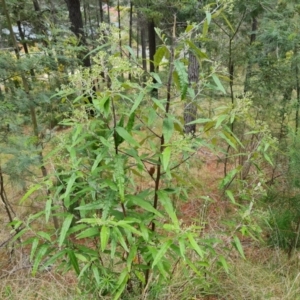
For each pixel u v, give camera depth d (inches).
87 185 74.2
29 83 136.2
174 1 186.1
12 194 187.3
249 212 87.1
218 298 101.7
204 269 93.2
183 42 64.7
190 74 179.8
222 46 175.0
